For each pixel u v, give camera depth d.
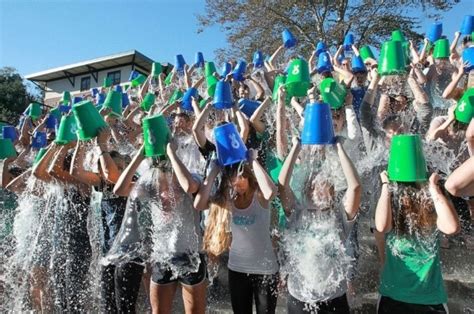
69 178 4.07
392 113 4.63
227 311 4.07
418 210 2.78
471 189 2.03
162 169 3.36
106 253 3.73
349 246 3.04
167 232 3.22
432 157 4.14
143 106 6.70
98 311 3.96
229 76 6.02
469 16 7.07
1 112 27.73
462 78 5.67
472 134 2.61
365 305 3.86
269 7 19.31
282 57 11.24
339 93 4.18
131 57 27.72
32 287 4.10
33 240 4.24
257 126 4.47
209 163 3.80
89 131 3.67
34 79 31.41
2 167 4.98
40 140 5.84
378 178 3.79
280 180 3.12
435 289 2.73
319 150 3.10
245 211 3.23
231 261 3.30
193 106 4.93
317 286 2.83
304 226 3.00
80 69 29.59
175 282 3.26
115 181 3.68
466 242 4.31
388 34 18.50
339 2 18.98
